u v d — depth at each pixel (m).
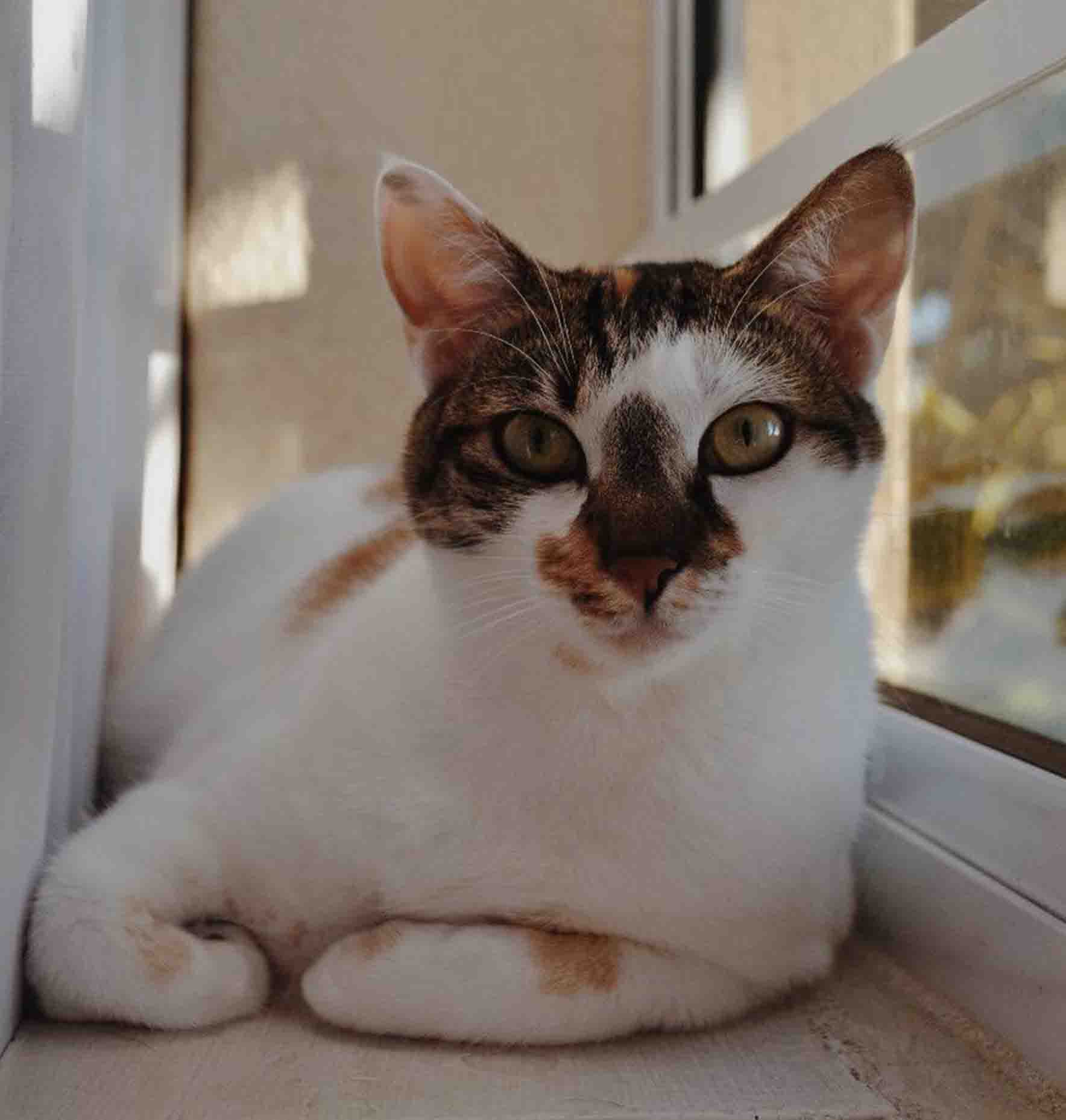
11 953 0.27
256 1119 0.26
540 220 0.59
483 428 0.29
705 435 0.28
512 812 0.29
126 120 0.41
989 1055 0.30
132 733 0.41
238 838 0.30
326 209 0.57
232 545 0.44
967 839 0.33
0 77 0.24
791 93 0.49
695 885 0.29
